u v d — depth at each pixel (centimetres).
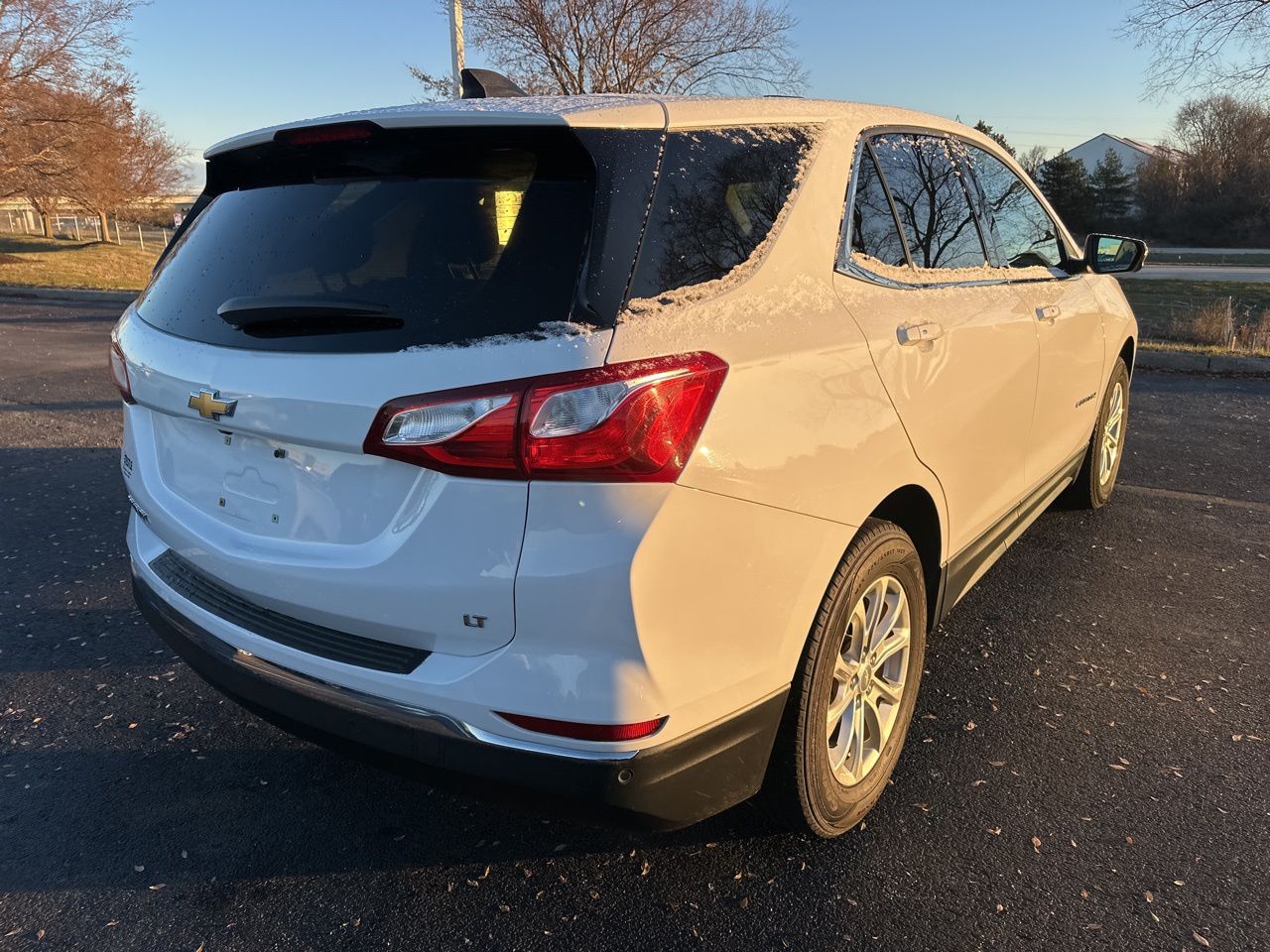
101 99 3134
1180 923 213
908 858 236
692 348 179
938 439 256
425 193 203
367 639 194
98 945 212
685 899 224
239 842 248
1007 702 310
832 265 230
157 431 248
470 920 219
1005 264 344
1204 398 838
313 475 197
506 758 179
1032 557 438
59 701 319
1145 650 346
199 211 266
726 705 192
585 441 166
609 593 169
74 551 457
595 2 2117
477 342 175
